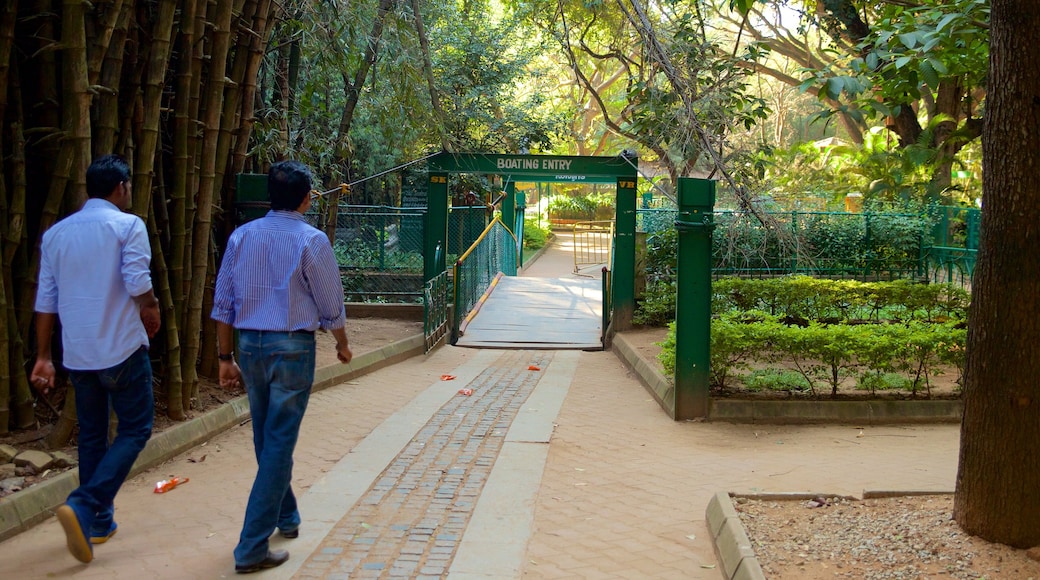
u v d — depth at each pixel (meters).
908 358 7.63
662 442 6.80
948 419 7.41
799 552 4.00
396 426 7.07
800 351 7.55
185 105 6.50
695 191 7.43
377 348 10.45
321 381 8.47
